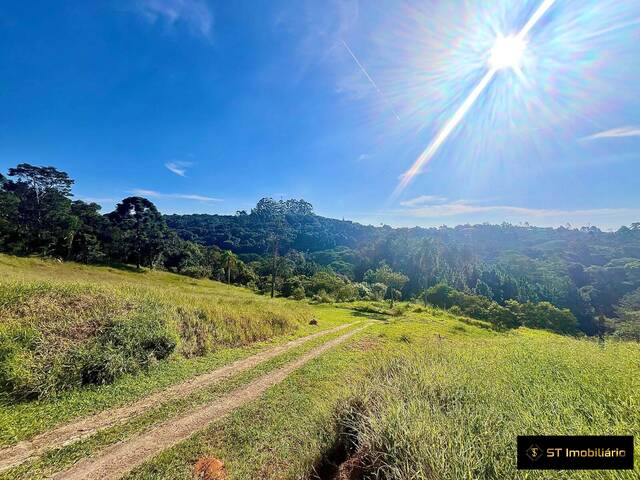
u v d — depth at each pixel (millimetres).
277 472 4832
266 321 17250
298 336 17344
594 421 3326
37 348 7641
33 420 6121
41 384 7012
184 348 11398
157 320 10953
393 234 111375
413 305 46594
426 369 5820
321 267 87250
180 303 13930
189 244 71125
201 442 5879
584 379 4828
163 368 9672
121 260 57312
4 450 5254
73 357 7926
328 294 48500
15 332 7801
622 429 2928
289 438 5902
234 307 16969
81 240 50781
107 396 7496
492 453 2893
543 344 10406
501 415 3689
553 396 4125
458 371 5703
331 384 9367
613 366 5305
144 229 59188
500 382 5113
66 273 32719
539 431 3104
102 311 10125
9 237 46719
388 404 4266
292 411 7359
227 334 13805
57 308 9445
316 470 4188
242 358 12023
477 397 4461
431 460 2828
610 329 48469
